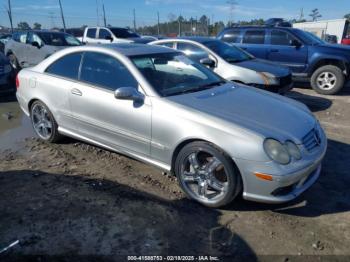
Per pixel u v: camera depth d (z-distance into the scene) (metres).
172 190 3.80
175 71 4.29
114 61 4.11
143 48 4.48
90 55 4.38
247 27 10.30
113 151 4.42
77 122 4.50
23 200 3.51
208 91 4.04
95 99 4.15
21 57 12.55
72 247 2.83
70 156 4.67
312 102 8.29
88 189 3.76
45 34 12.07
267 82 6.77
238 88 4.38
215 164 3.30
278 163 3.04
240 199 3.62
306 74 9.44
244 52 8.12
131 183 3.93
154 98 3.67
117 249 2.82
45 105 4.88
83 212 3.31
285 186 3.10
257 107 3.69
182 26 33.03
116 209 3.38
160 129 3.58
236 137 3.13
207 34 32.47
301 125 3.45
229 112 3.46
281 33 9.72
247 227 3.16
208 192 3.46
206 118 3.32
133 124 3.82
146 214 3.31
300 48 9.40
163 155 3.67
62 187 3.79
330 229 3.16
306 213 3.41
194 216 3.31
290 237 3.03
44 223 3.13
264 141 3.07
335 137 5.69
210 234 3.05
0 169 4.25
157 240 2.94
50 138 5.05
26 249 2.79
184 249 2.85
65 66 4.64
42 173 4.14
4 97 8.30
